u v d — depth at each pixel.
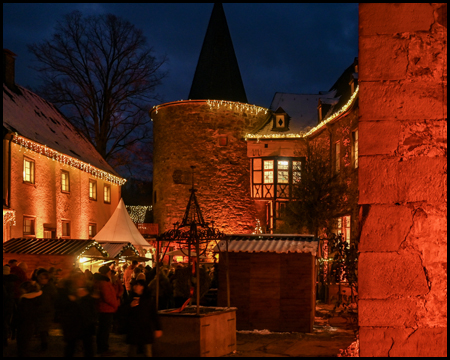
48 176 18.77
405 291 2.98
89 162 22.67
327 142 21.72
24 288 7.23
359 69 3.11
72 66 26.44
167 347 7.30
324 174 18.61
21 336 7.05
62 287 6.56
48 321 7.80
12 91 20.83
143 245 18.78
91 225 22.91
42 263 12.77
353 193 18.09
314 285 11.62
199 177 26.03
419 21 3.08
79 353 8.04
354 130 18.45
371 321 2.98
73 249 13.13
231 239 11.60
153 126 28.33
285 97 27.94
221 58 29.16
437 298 2.97
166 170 26.69
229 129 26.28
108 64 27.05
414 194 3.02
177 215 26.06
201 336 7.21
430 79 3.06
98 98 27.36
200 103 26.30
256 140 25.77
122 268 15.59
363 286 3.01
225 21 29.88
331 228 18.12
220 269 10.96
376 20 3.10
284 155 25.22
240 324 10.69
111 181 25.72
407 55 3.07
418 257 2.99
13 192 16.00
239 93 29.19
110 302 8.16
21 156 16.69
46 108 23.75
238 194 25.89
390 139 3.06
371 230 3.03
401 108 3.06
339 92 25.45
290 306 10.60
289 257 10.72
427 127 3.04
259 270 10.77
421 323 2.96
